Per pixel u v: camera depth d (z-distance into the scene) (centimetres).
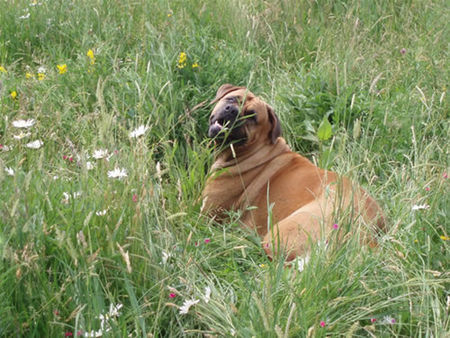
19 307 259
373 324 268
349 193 324
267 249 316
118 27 475
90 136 350
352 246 292
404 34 504
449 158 359
